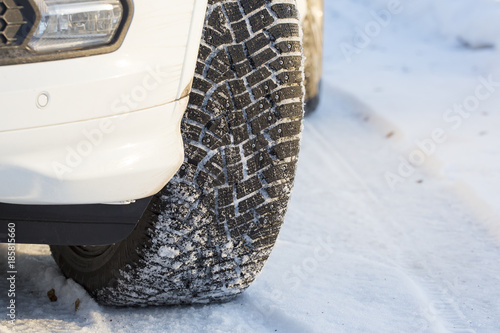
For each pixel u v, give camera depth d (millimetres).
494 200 4043
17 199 1965
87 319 2537
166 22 2004
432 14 9484
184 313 2621
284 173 2420
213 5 2307
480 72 7531
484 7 9000
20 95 1856
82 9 1900
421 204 4148
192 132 2295
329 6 10633
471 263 3344
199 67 2277
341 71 7797
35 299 2668
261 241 2469
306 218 3852
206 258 2438
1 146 1878
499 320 2775
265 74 2354
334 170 4746
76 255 2725
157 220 2332
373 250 3455
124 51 1956
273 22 2379
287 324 2600
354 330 2555
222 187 2359
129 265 2430
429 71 7672
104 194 2031
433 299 2947
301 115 2443
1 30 1828
